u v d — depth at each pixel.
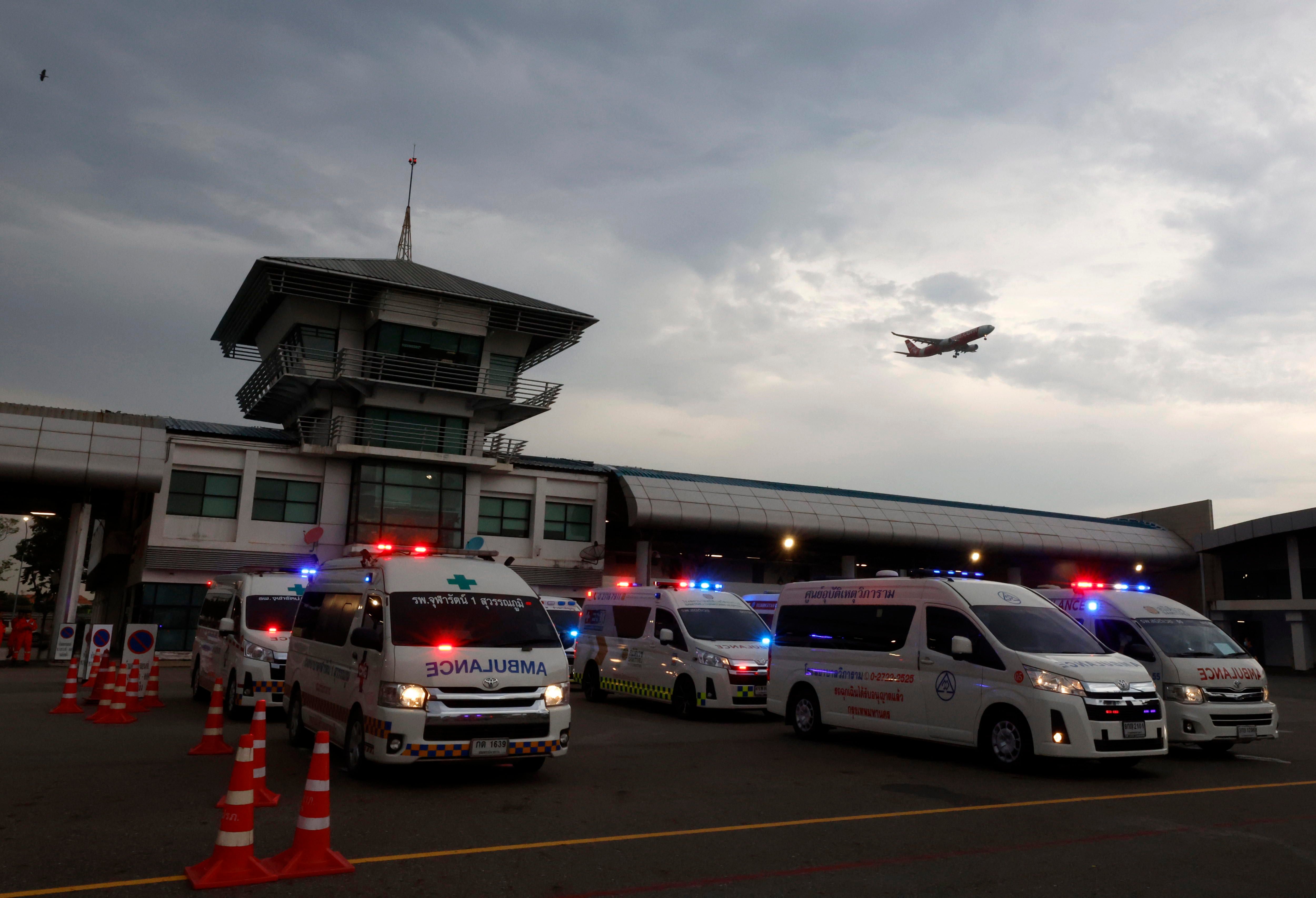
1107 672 11.15
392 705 9.33
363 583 11.16
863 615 14.02
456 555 11.76
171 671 30.64
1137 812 8.92
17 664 32.12
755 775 10.77
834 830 7.89
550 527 42.22
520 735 9.66
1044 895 6.17
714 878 6.40
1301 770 12.05
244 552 35.88
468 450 40.47
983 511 52.09
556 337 43.19
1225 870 6.85
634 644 19.30
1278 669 45.75
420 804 8.69
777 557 50.12
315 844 6.36
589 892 6.02
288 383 38.44
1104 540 53.03
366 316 39.84
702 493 43.72
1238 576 48.81
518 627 10.38
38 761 10.91
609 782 10.09
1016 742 11.27
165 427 35.84
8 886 5.90
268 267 36.59
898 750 13.27
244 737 6.33
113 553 40.72
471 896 5.90
